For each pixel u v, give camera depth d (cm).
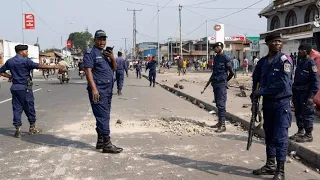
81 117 1093
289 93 518
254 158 655
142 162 625
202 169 589
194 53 9788
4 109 1288
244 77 3198
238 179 541
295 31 3341
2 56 4647
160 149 713
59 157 653
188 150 708
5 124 990
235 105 1316
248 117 1019
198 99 1502
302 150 678
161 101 1578
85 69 654
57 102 1492
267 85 529
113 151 680
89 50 659
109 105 684
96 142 763
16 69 807
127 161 630
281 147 518
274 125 529
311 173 583
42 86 2405
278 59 521
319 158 622
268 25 4169
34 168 590
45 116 1115
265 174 559
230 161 636
